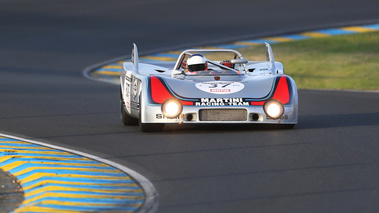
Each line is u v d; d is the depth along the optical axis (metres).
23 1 151.62
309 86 70.69
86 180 22.30
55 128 34.75
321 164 23.77
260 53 96.06
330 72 81.38
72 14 135.00
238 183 21.23
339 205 18.30
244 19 125.94
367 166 23.23
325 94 52.72
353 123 34.69
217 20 125.88
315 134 30.50
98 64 90.62
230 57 88.12
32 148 28.66
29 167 24.56
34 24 125.19
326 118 37.25
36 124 36.44
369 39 104.75
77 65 89.44
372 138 29.25
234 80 32.62
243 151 26.53
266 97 30.89
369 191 19.69
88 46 105.62
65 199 19.77
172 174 22.94
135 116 33.53
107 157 26.36
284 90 31.38
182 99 30.72
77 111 42.53
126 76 35.53
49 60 93.44
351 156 25.09
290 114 31.03
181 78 33.16
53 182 22.03
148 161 25.25
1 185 22.34
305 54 95.19
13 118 38.97
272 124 32.47
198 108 30.38
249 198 19.33
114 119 38.66
